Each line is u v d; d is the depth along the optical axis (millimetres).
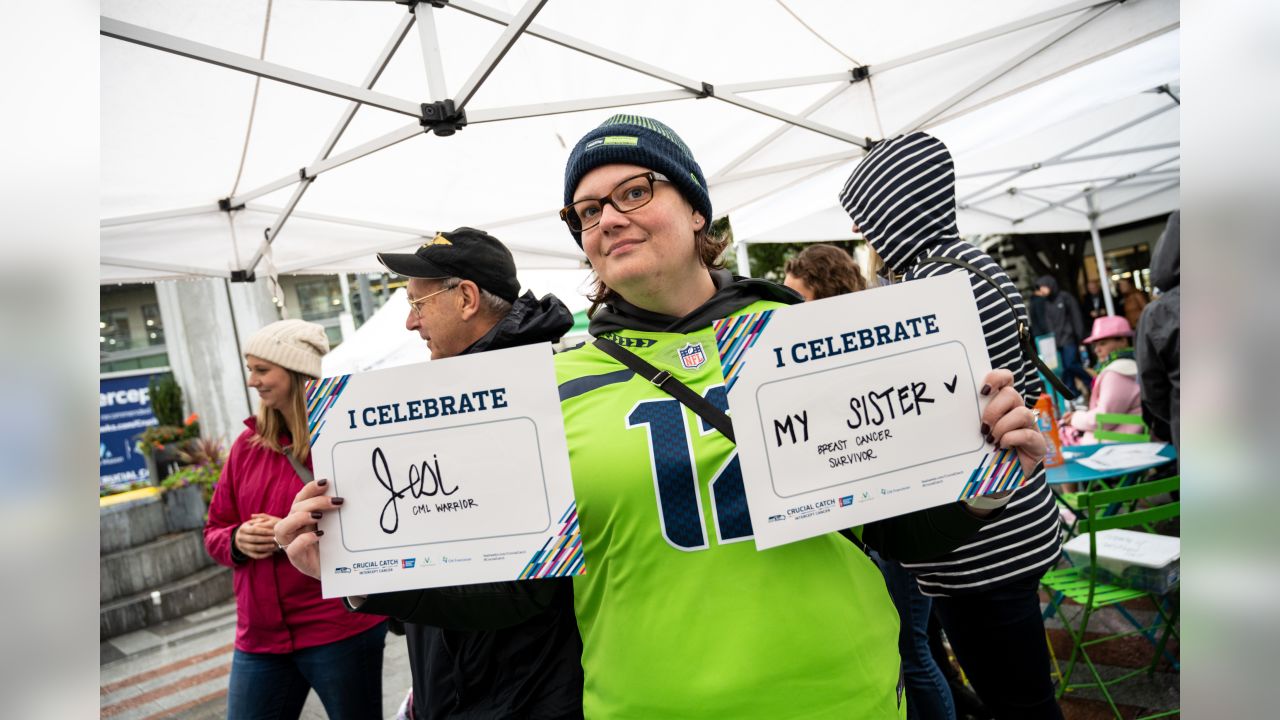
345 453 1203
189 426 10578
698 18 3268
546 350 1135
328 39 2943
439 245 2051
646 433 1123
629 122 1237
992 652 1784
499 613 1285
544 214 4895
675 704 1053
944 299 1137
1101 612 3789
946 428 1119
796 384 1090
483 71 2654
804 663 1048
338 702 2408
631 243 1199
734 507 1091
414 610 1251
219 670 5707
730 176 4430
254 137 3385
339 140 3525
